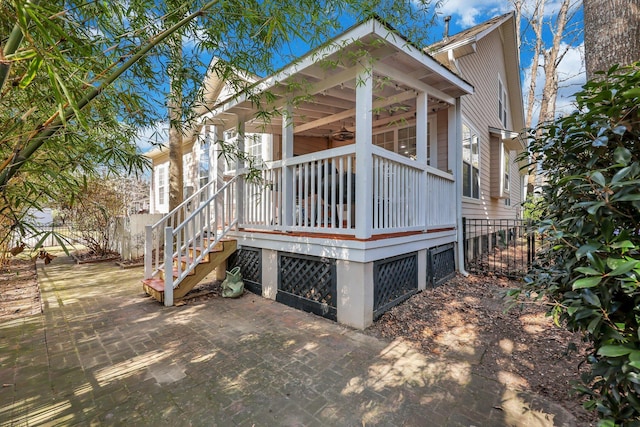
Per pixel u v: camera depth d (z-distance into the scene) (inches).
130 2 75.4
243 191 187.3
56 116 56.7
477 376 87.7
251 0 81.8
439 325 124.0
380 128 263.0
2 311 145.5
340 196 132.3
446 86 178.4
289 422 68.8
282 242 154.4
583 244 44.2
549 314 52.0
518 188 548.7
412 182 156.6
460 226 204.4
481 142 298.2
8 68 46.3
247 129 242.4
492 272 203.0
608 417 41.1
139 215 284.2
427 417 70.4
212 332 119.1
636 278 36.0
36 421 69.6
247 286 178.1
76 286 192.9
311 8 100.5
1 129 62.2
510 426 66.9
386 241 132.7
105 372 90.2
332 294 131.6
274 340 111.7
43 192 69.8
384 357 99.1
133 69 84.4
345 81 142.2
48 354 101.6
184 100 113.0
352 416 70.8
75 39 55.7
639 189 36.5
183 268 171.8
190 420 69.6
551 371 89.1
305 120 229.5
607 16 90.7
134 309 147.1
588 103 46.4
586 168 47.9
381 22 114.6
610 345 36.1
